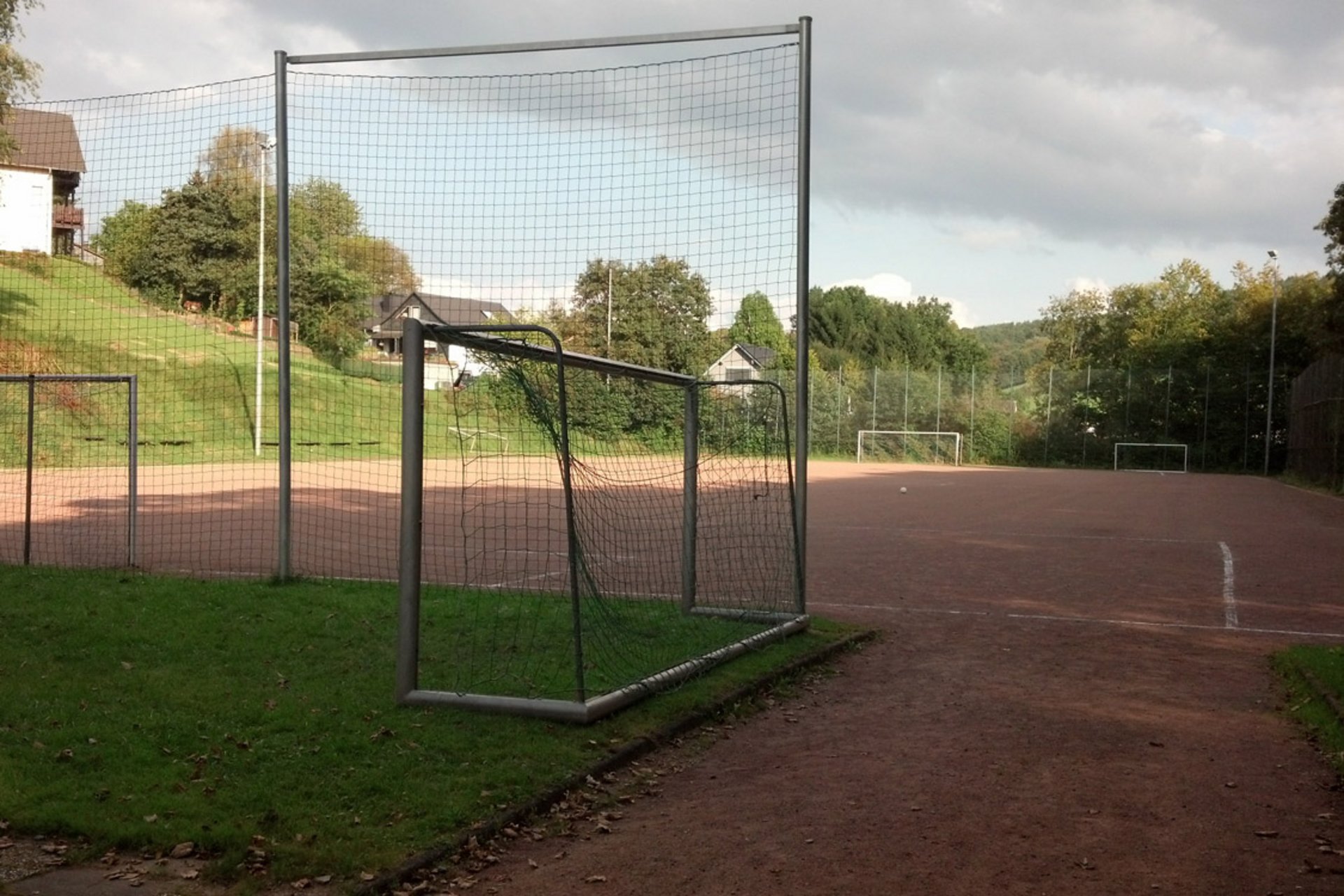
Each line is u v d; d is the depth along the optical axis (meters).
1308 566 14.73
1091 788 5.44
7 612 8.55
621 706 6.41
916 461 54.38
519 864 4.43
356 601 9.54
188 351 35.31
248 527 16.09
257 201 27.42
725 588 10.45
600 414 11.09
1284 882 4.32
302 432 34.59
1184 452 52.25
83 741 5.47
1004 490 32.09
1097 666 8.30
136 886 3.99
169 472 26.55
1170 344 59.81
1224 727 6.65
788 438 9.61
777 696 7.32
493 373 7.84
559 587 10.84
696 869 4.39
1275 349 51.16
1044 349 96.94
